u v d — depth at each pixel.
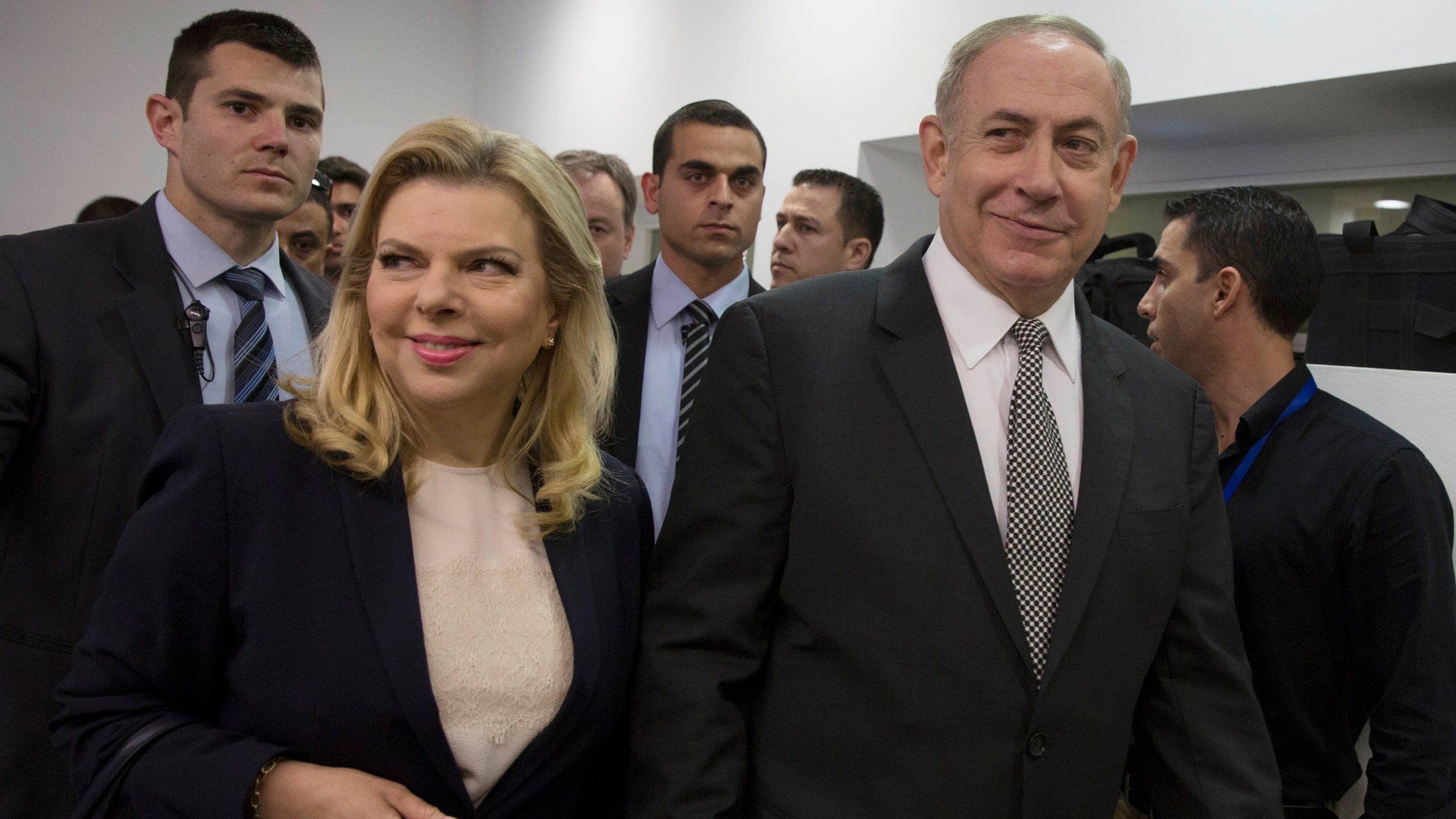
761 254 4.17
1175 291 1.82
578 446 1.26
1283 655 1.61
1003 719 1.14
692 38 4.59
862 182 3.05
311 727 1.03
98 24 5.17
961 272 1.28
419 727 1.04
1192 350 1.81
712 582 1.22
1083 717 1.19
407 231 1.09
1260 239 1.71
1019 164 1.19
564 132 5.52
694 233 2.09
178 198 1.59
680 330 2.12
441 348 1.09
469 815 1.08
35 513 1.37
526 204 1.15
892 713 1.14
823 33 3.88
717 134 2.08
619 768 1.29
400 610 1.07
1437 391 1.71
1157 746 1.32
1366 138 2.82
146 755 0.98
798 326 1.27
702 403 1.30
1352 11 2.34
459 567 1.14
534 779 1.13
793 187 3.06
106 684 1.01
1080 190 1.20
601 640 1.19
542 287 1.17
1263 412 1.70
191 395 1.47
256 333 1.61
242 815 0.95
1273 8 2.50
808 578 1.19
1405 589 1.49
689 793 1.12
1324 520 1.57
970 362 1.26
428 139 1.12
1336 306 2.08
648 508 1.39
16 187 5.01
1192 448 1.36
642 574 1.35
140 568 1.01
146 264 1.51
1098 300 2.58
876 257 3.79
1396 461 1.54
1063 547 1.21
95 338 1.42
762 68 4.17
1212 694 1.30
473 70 6.38
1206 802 1.25
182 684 1.05
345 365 1.15
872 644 1.15
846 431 1.21
